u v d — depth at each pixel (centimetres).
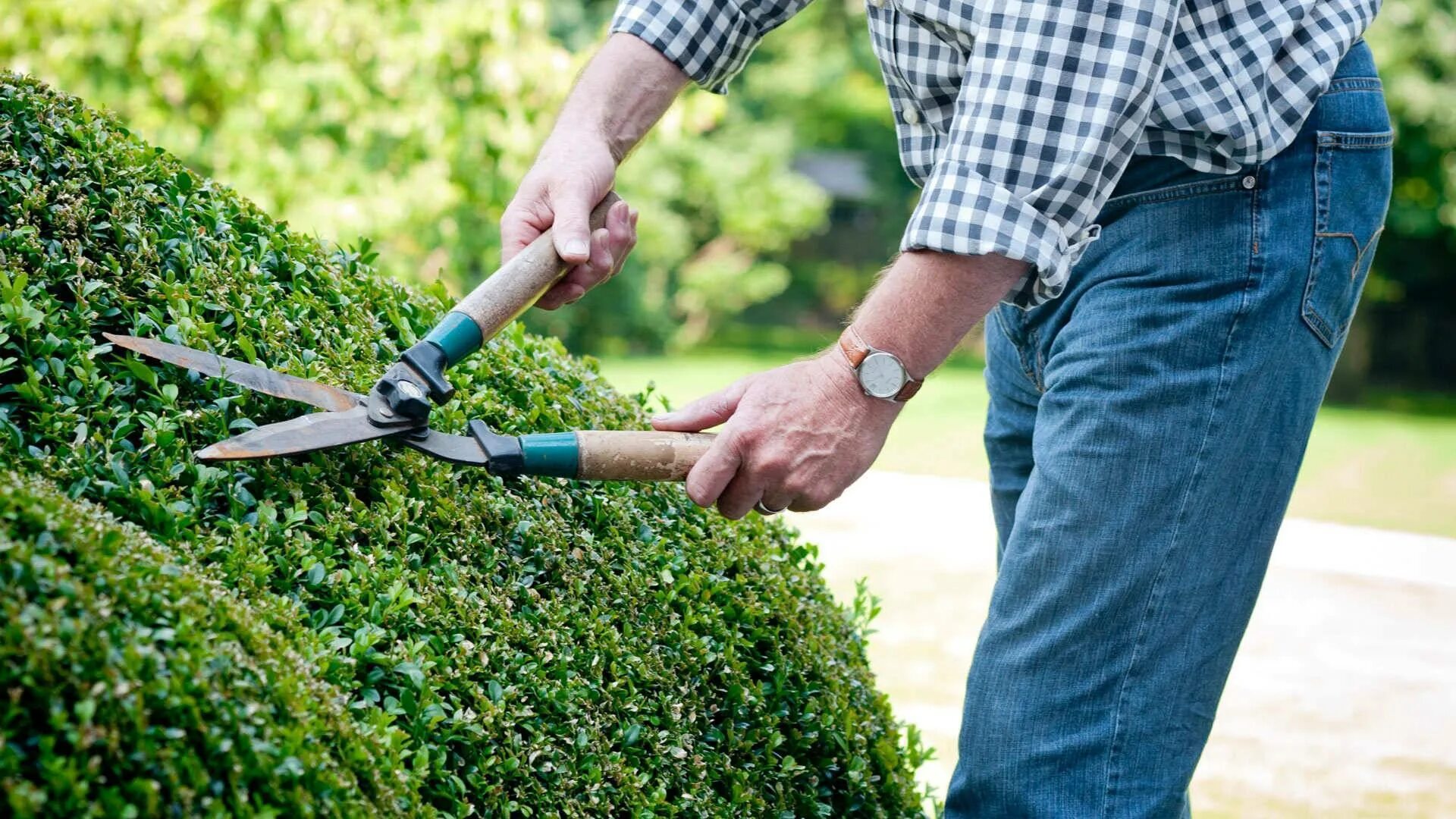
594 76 192
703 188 1980
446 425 166
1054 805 160
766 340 2284
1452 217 1625
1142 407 158
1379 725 400
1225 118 152
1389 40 1543
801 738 182
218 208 174
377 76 718
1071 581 160
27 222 149
